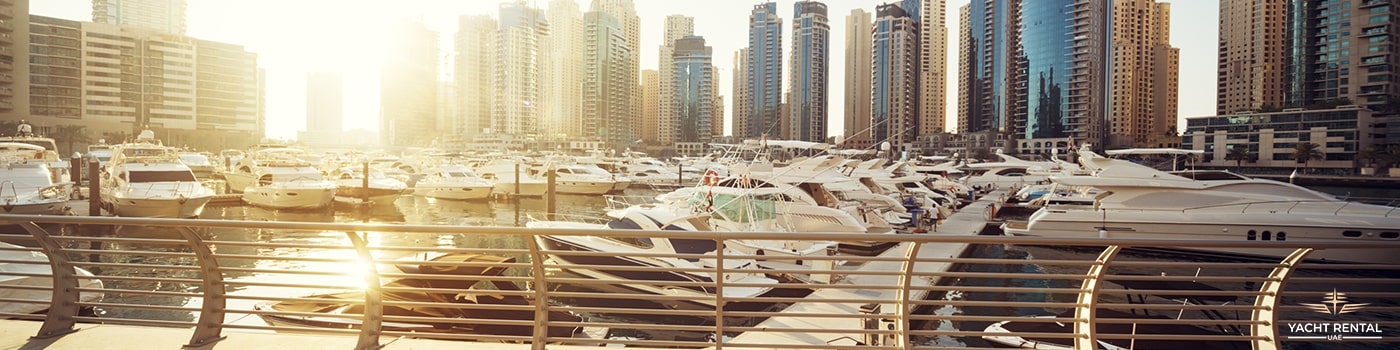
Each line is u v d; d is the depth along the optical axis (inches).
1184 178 979.9
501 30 7091.5
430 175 2289.6
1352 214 889.5
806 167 1327.5
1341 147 4001.0
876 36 7313.0
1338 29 4598.9
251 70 5777.6
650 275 664.4
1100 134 6033.5
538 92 7426.2
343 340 196.1
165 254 188.1
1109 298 616.4
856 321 546.6
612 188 2358.5
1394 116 4008.4
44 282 413.7
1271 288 172.9
